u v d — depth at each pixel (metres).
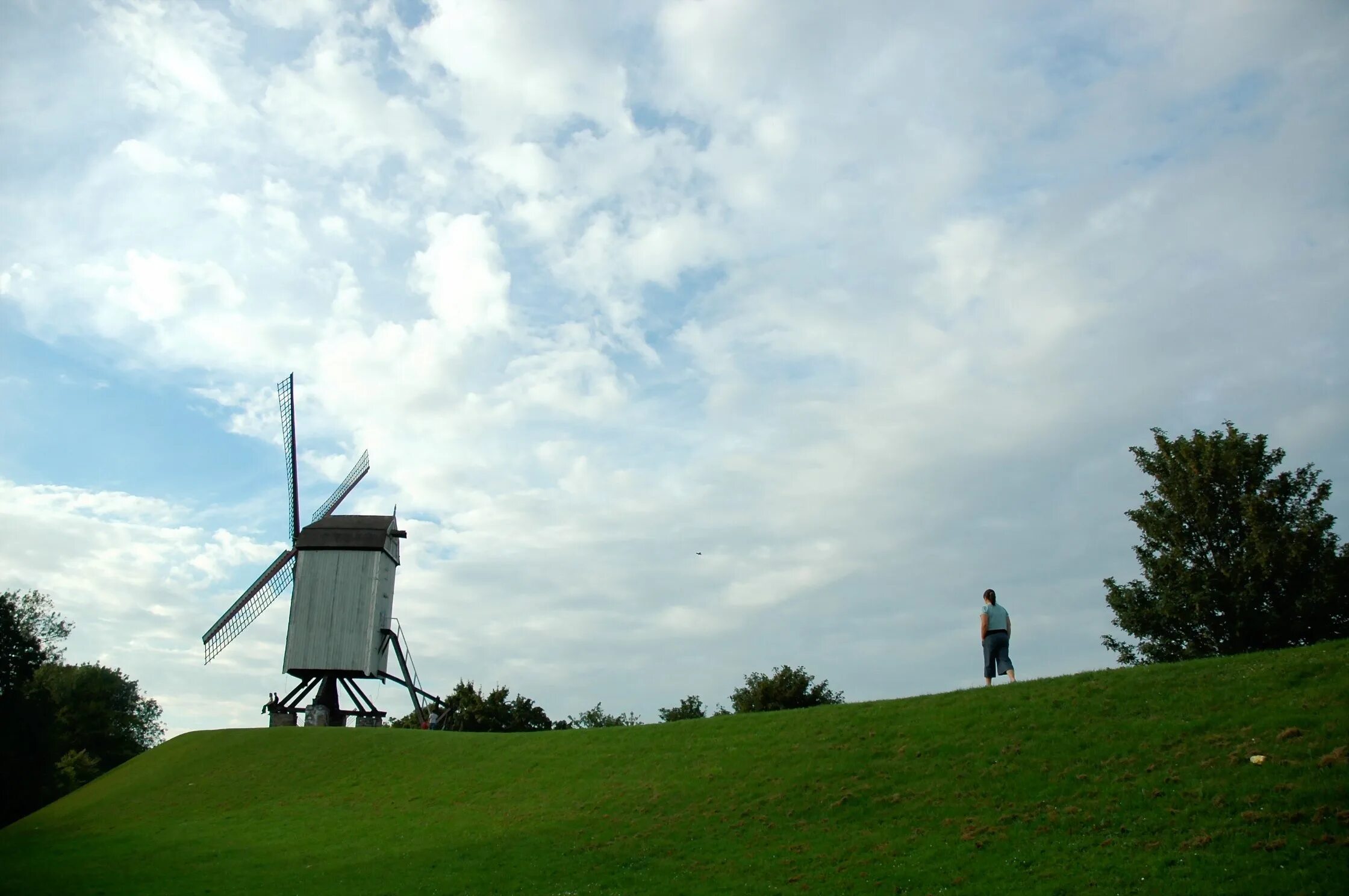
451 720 69.81
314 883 26.20
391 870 26.55
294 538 65.06
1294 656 25.47
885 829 22.91
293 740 46.81
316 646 53.84
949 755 26.25
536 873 24.70
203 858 30.44
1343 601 35.81
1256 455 39.88
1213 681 25.48
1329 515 37.28
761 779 28.86
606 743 37.72
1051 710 27.00
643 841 25.92
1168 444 42.03
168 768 45.97
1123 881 17.22
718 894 21.03
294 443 66.44
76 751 90.06
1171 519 40.22
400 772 40.03
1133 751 22.88
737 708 62.31
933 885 19.06
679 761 33.00
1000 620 28.94
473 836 29.27
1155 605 39.38
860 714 32.34
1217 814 18.84
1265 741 21.11
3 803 54.84
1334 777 18.66
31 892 26.72
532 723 71.00
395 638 56.84
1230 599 37.22
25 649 59.16
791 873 21.53
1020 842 20.16
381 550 55.66
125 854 31.75
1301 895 15.26
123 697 105.81
